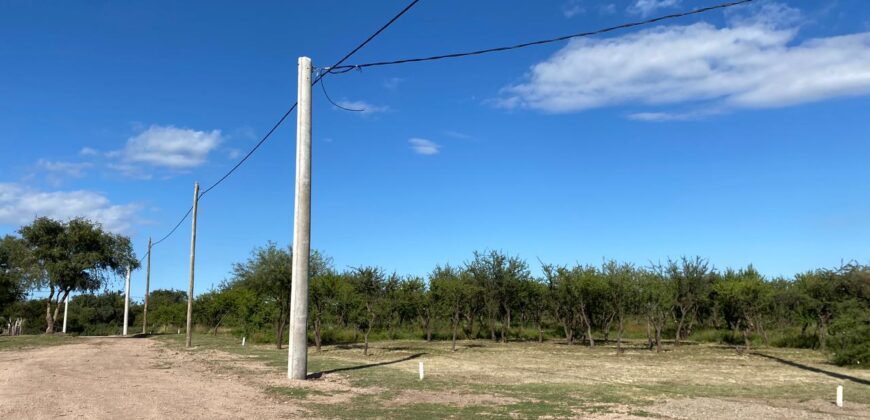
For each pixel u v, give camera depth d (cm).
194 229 3719
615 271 3506
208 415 1209
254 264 3516
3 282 5641
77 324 8619
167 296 11156
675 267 4031
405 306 4103
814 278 3412
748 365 2533
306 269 1825
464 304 3997
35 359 2673
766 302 3516
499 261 4497
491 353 3188
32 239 5603
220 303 5403
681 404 1367
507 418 1191
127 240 6116
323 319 3244
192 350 3275
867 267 3144
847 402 1434
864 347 2445
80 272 5672
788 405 1374
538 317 4541
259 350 3241
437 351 3291
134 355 2909
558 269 4153
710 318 4903
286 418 1188
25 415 1197
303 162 1823
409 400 1420
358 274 3788
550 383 1764
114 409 1272
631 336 4866
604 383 1788
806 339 3638
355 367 2216
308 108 1844
